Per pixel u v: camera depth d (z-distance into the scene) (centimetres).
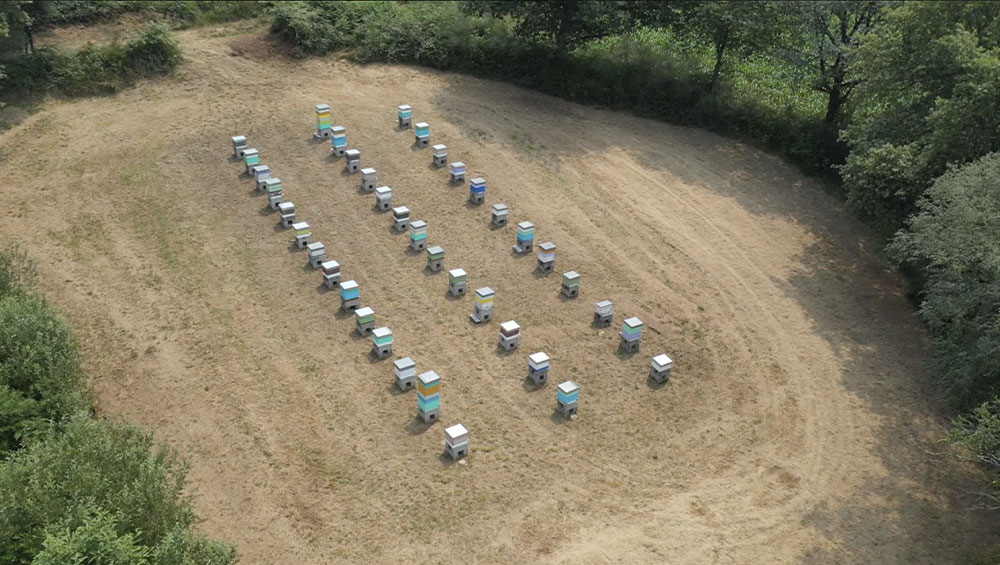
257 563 1712
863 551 1827
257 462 1962
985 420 1714
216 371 2227
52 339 1939
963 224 2012
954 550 1841
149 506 1464
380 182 3134
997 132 2452
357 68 3997
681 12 3900
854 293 2761
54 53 3538
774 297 2712
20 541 1355
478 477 1966
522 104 3862
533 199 3125
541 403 2214
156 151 3167
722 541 1830
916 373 2405
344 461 1983
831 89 3619
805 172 3506
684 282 2750
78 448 1523
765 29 3575
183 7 4141
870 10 3412
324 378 2234
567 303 2606
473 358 2350
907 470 2066
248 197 2978
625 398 2253
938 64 2695
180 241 2720
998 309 1934
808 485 2005
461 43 4097
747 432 2167
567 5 3806
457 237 2873
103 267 2569
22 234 2669
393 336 2406
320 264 2662
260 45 4022
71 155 3095
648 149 3597
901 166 2569
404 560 1742
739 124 3781
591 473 2005
